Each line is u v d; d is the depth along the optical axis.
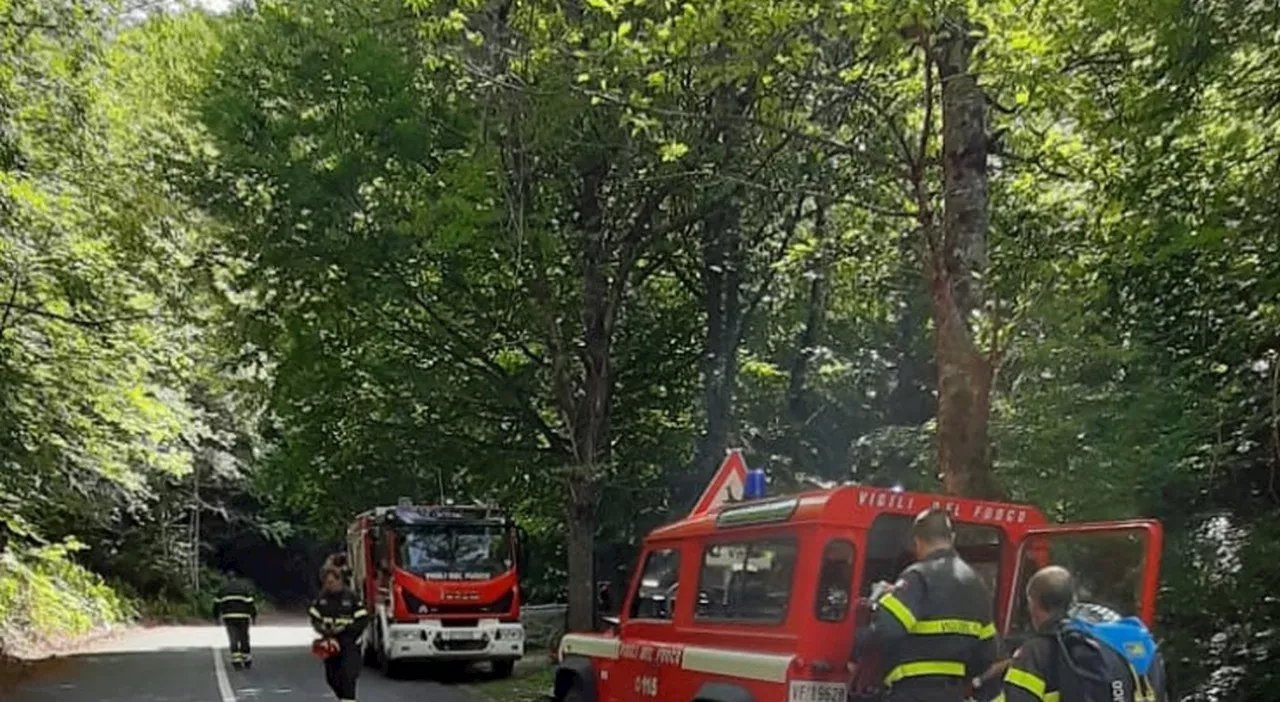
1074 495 12.16
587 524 20.83
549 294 20.31
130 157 20.55
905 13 10.28
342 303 19.67
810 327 26.08
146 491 33.81
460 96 18.11
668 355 23.72
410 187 18.36
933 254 11.38
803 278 24.00
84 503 25.80
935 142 14.27
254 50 19.23
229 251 20.33
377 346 21.34
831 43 13.55
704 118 13.45
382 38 18.80
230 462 46.66
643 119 13.29
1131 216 10.91
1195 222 10.47
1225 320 11.88
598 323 20.92
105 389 23.38
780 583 8.23
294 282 19.95
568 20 15.87
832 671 7.81
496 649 22.17
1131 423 12.10
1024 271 12.54
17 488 22.33
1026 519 8.35
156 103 20.73
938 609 7.08
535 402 22.72
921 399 27.36
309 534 58.69
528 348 22.20
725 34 11.44
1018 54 10.77
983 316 11.48
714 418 23.36
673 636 9.48
